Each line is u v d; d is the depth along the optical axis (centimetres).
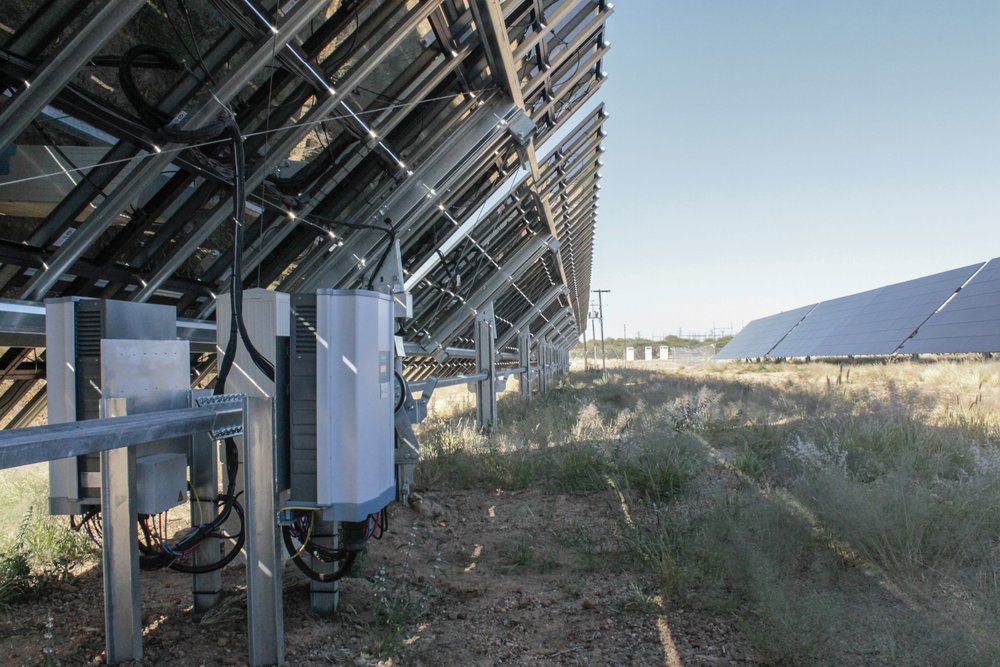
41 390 720
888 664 282
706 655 317
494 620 373
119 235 509
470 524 594
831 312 4162
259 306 330
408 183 732
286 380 315
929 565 395
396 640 328
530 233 1394
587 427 1039
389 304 334
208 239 605
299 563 345
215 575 362
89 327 310
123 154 447
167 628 338
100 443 219
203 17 430
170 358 330
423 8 519
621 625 357
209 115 439
